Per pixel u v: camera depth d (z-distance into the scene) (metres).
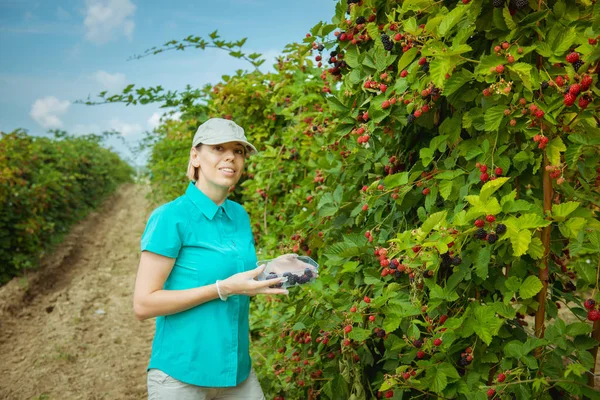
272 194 4.54
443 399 1.91
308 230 3.04
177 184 8.03
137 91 4.16
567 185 1.89
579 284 1.93
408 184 2.11
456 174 1.96
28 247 7.84
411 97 2.09
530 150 1.88
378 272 2.17
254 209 4.64
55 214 10.20
